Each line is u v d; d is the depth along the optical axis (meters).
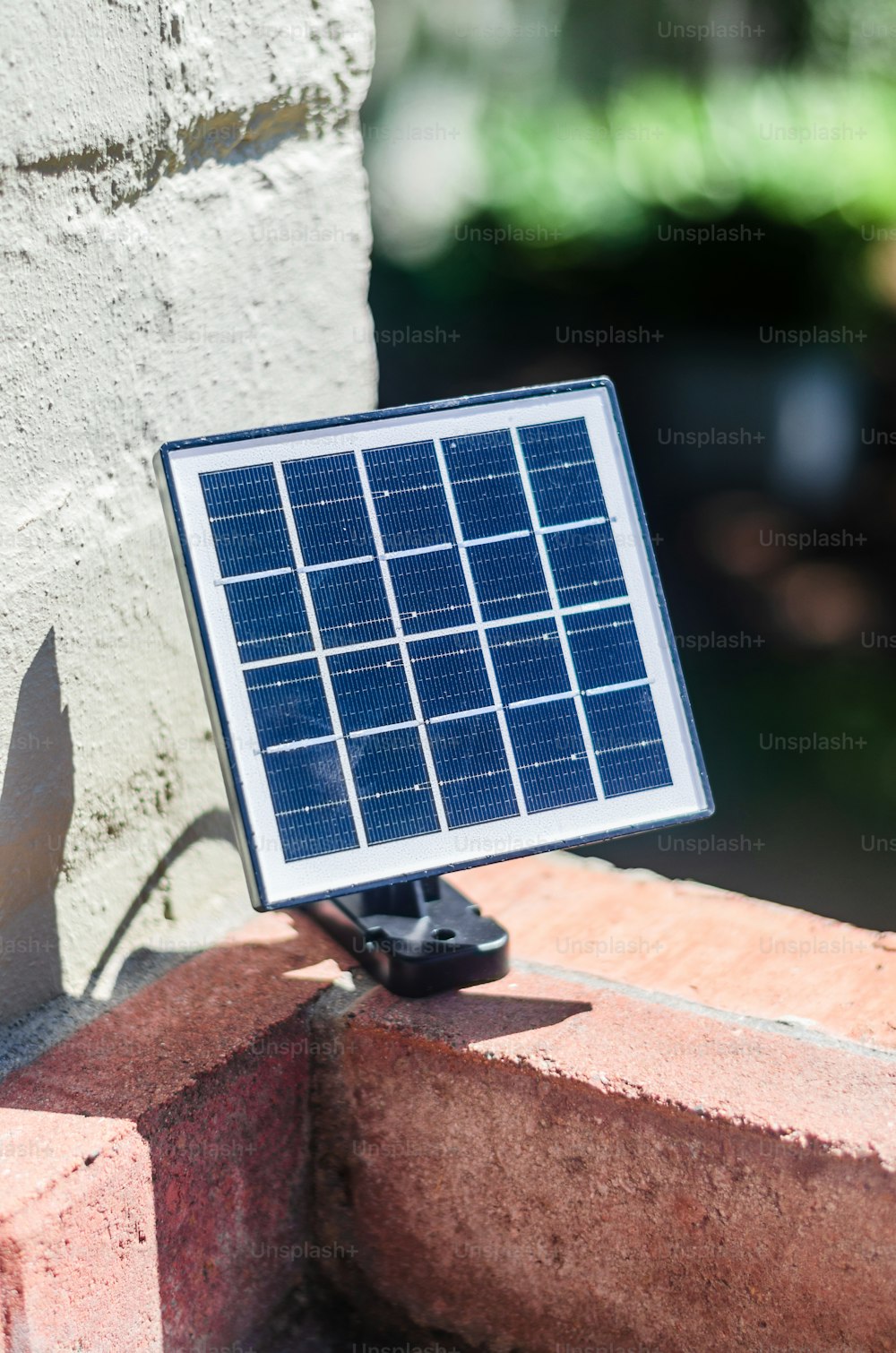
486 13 3.49
